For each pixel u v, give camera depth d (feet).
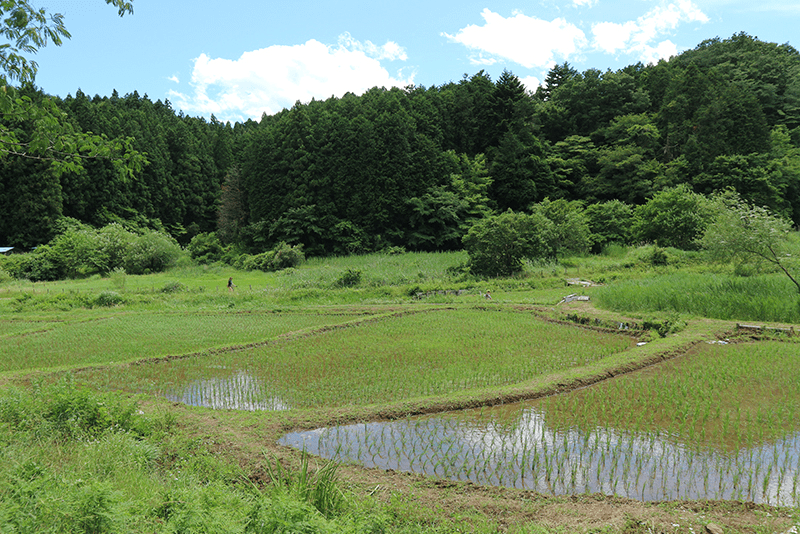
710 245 64.03
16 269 135.54
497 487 19.89
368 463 22.80
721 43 267.39
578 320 57.67
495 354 43.32
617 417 28.02
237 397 33.06
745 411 28.58
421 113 203.41
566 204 141.18
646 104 221.87
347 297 82.17
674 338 45.16
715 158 170.91
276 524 12.81
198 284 112.98
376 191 176.86
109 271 141.38
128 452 20.29
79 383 35.55
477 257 100.32
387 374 37.60
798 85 219.82
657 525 17.04
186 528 12.71
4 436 19.74
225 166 269.85
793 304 52.03
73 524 12.25
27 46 14.70
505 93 214.48
